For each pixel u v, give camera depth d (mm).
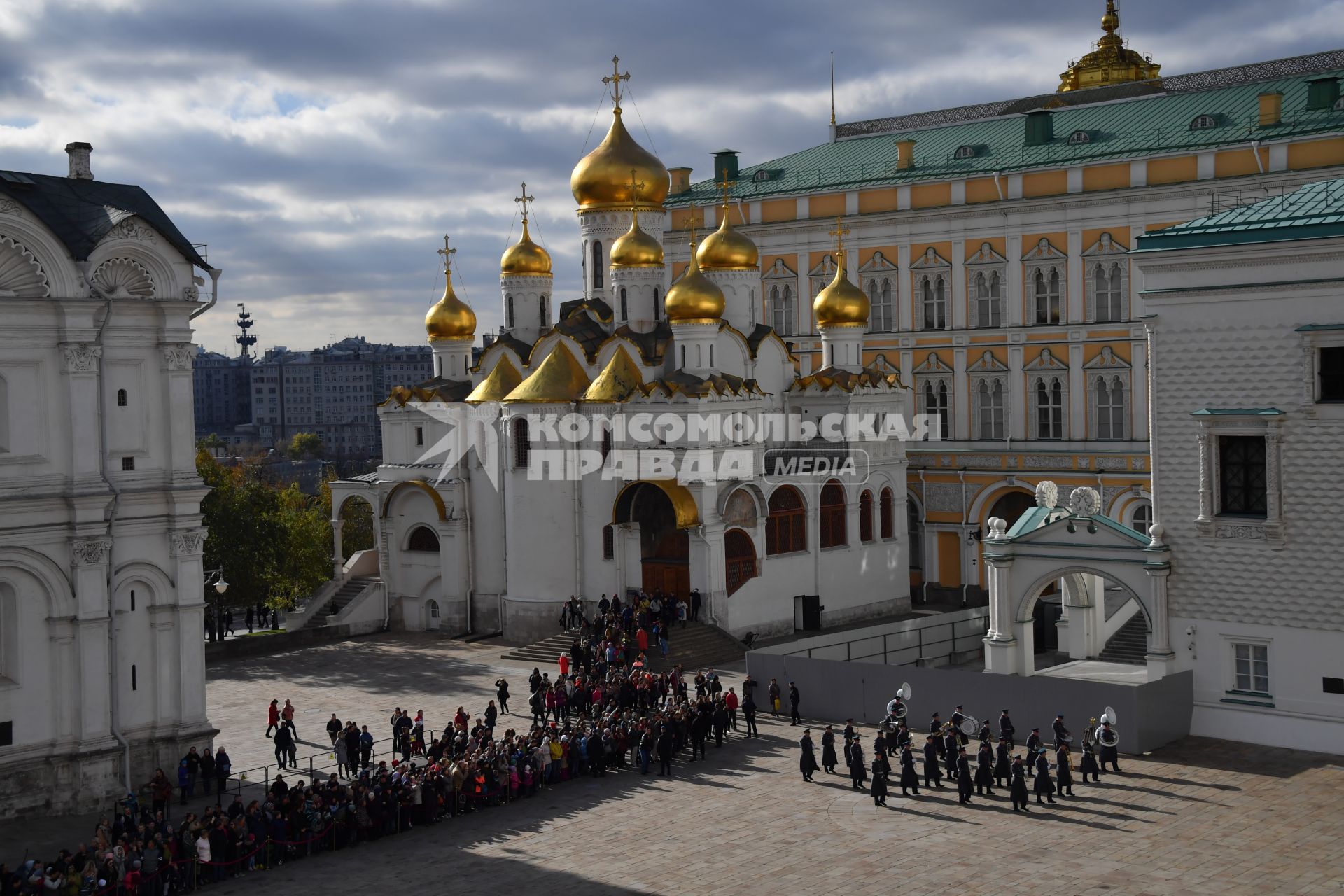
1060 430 89062
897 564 87000
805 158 106562
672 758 55344
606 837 45781
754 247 84938
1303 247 51875
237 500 91562
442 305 90125
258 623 103125
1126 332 85750
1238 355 53719
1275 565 53219
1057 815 46156
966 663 73188
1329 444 51875
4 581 48375
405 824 47531
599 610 77000
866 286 96875
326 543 109562
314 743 59625
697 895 39969
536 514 78750
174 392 52438
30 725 48812
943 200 93000
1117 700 52875
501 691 63125
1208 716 54781
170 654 52500
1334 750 52031
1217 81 96188
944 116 108625
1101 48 112000
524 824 47656
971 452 90875
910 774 49219
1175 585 55438
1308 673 52656
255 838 44000
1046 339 89000
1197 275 54469
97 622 49969
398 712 56938
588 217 86438
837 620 82375
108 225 50469
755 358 83000
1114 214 86188
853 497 83500
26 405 48906
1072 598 67625
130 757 51375
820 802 48906
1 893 38812
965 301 92312
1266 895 38500
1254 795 47312
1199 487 54812
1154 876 40125
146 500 51719
